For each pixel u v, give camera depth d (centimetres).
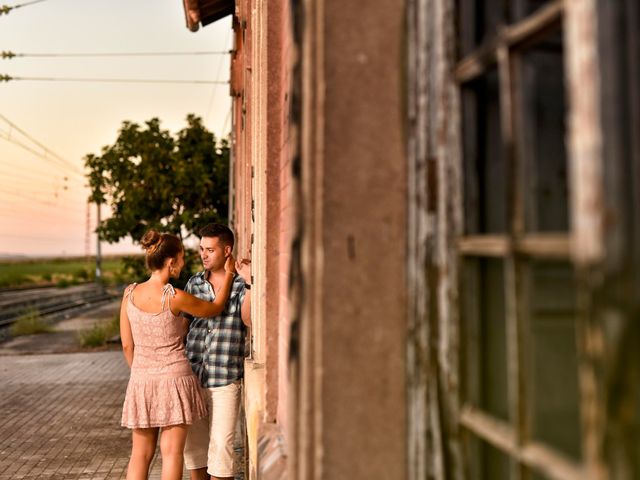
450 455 126
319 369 145
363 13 150
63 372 1090
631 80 72
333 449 144
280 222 278
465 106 123
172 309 389
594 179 73
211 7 701
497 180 112
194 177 1271
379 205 149
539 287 97
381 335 147
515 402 98
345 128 148
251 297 391
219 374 408
